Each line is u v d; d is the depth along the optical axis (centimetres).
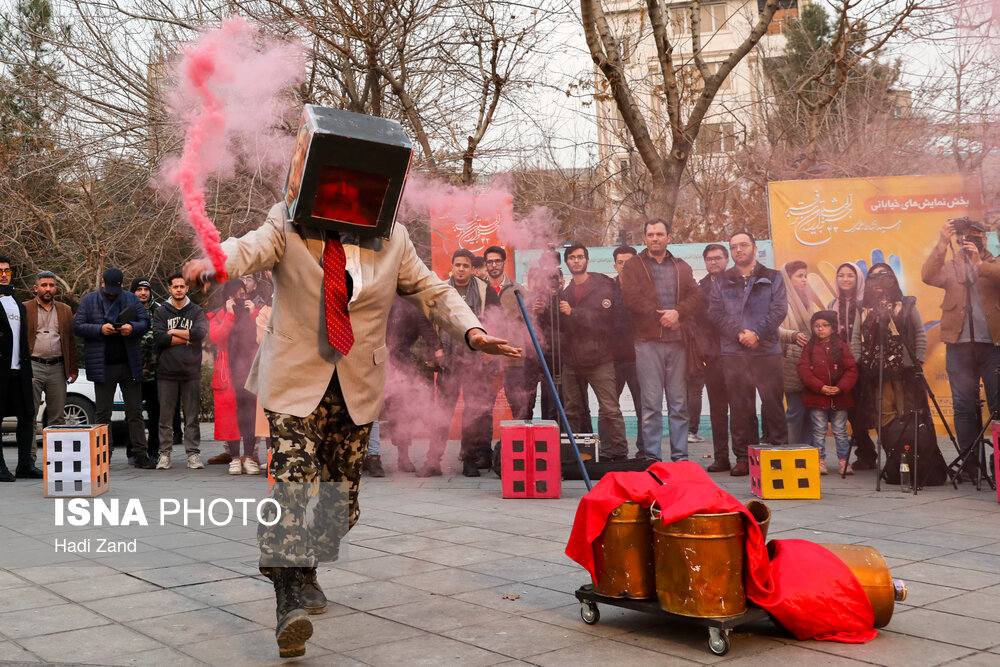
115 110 1233
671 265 756
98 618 353
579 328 774
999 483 611
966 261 724
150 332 894
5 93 1255
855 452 839
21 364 805
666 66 1002
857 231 950
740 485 705
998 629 331
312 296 325
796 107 1513
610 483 350
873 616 326
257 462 828
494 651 313
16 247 1391
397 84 1126
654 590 338
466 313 349
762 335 754
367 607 370
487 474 796
